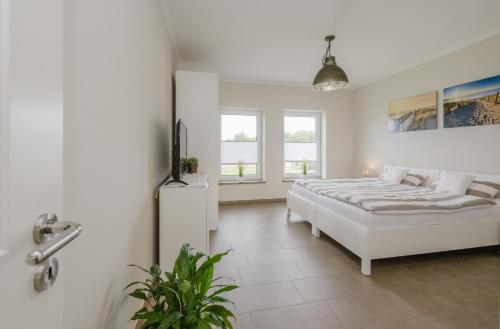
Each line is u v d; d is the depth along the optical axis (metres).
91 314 0.91
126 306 1.35
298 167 5.85
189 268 1.21
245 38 3.33
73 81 0.78
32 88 0.47
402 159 4.61
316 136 5.91
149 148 1.96
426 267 2.41
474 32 3.14
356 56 3.97
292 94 5.55
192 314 1.01
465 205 2.53
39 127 0.50
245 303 1.84
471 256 2.67
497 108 3.10
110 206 1.11
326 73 2.94
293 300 1.88
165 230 2.06
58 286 0.56
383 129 5.04
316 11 2.70
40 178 0.50
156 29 2.31
